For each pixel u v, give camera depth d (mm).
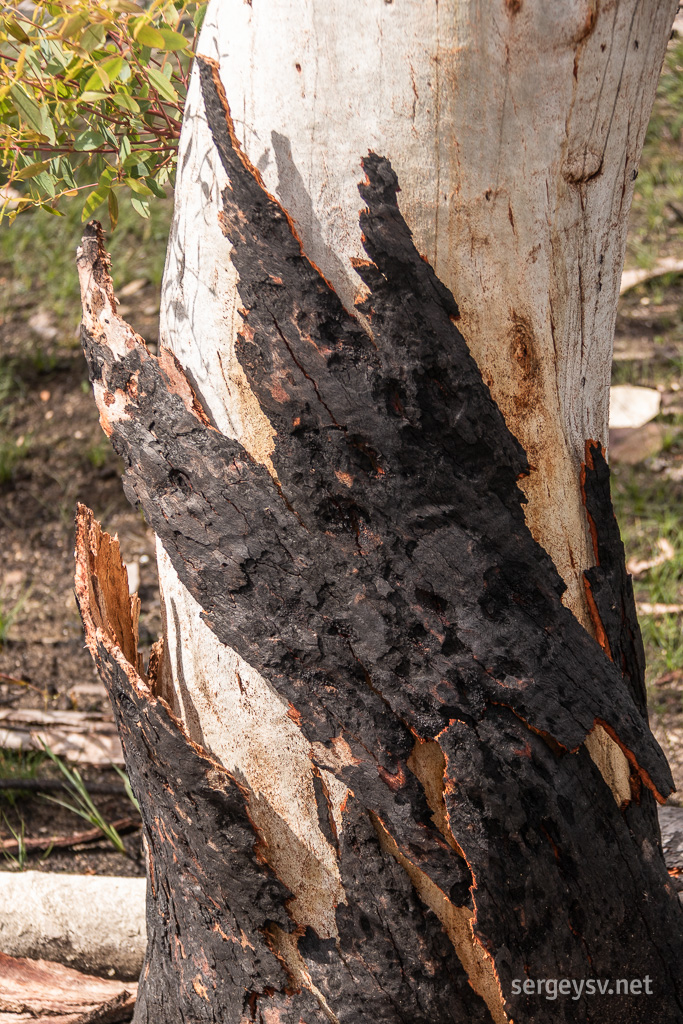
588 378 2986
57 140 3223
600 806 2932
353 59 2828
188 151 2941
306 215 2867
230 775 2957
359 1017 2963
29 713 4531
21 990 3465
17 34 3021
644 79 2887
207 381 2939
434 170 2846
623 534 5492
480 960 2959
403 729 2895
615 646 3004
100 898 3553
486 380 2912
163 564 3033
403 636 2883
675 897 3012
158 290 7719
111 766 4340
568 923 2928
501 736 2891
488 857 2893
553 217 2887
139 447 2941
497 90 2828
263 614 2908
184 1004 3098
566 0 2803
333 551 2891
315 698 2904
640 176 8766
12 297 7859
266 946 2982
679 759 4184
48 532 5824
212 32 2908
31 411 6762
